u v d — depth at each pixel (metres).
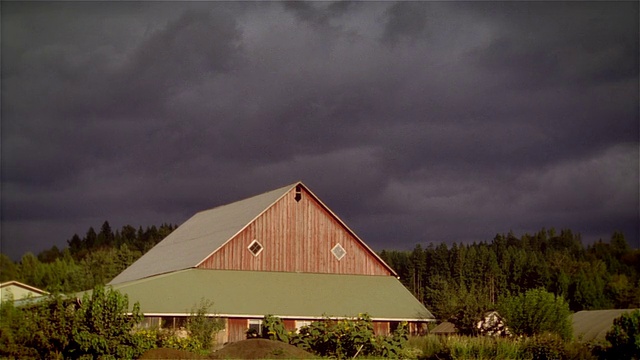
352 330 50.03
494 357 45.56
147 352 40.12
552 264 161.12
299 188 65.88
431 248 166.88
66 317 37.88
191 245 71.19
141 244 168.25
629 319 47.88
